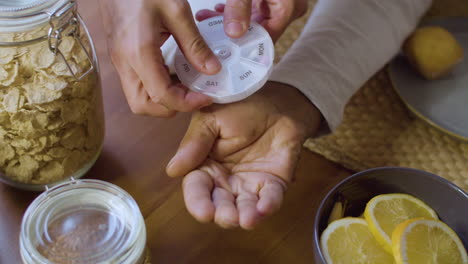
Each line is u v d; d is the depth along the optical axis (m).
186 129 0.81
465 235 0.68
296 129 0.73
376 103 0.85
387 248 0.67
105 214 0.66
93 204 0.67
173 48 0.76
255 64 0.68
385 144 0.81
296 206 0.75
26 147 0.69
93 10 0.91
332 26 0.81
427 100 0.85
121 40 0.68
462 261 0.66
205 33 0.70
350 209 0.71
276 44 0.88
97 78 0.70
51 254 0.63
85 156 0.73
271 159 0.71
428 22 0.93
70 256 0.63
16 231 0.72
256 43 0.69
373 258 0.67
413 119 0.84
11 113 0.66
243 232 0.73
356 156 0.79
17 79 0.66
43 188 0.73
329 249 0.66
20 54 0.66
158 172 0.77
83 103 0.69
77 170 0.73
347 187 0.69
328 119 0.77
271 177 0.69
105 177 0.76
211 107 0.72
